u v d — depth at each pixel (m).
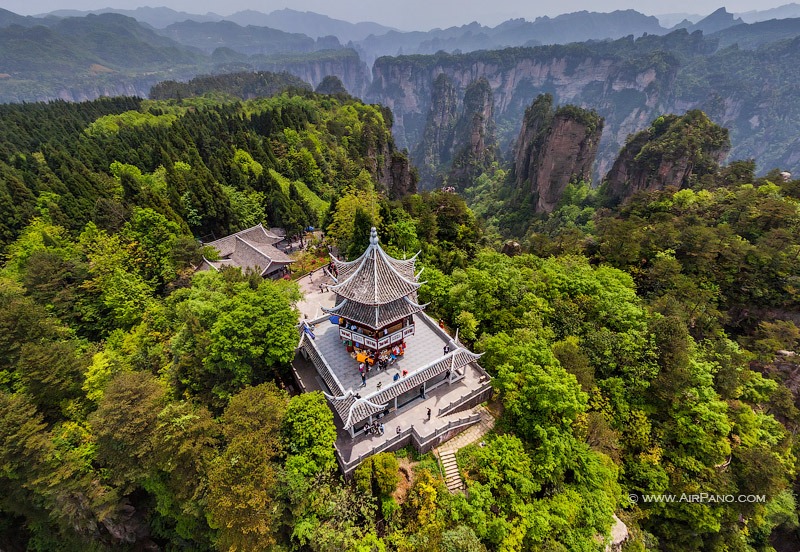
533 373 39.62
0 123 112.94
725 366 50.03
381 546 32.72
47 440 38.19
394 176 154.88
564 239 79.56
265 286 48.28
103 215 67.31
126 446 37.62
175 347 43.84
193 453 35.66
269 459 34.75
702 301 59.75
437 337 48.56
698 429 44.03
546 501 36.50
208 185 81.38
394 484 35.28
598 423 40.97
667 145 125.81
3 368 45.00
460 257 69.88
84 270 58.31
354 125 164.50
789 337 59.47
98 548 43.59
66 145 104.50
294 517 34.62
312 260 75.38
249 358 41.75
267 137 126.19
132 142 107.69
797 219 74.06
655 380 46.22
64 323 54.66
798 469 52.03
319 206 101.62
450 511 34.84
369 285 40.22
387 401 39.84
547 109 196.88
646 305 57.59
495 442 38.34
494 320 51.25
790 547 53.53
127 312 54.81
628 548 39.97
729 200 86.62
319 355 44.78
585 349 47.97
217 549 38.59
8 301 49.38
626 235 72.81
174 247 63.22
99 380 44.12
